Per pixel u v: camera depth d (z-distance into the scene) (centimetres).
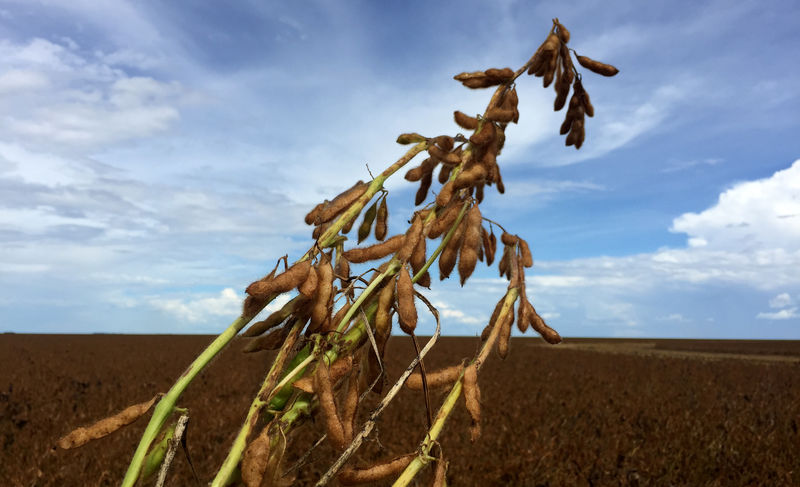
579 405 974
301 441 573
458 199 146
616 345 4331
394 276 130
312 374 118
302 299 122
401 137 152
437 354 2069
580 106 183
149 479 108
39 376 1364
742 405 1023
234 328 115
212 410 818
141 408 107
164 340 3566
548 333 137
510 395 1065
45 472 514
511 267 148
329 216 133
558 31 176
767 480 579
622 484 542
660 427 799
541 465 561
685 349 3650
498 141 158
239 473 110
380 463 120
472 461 556
